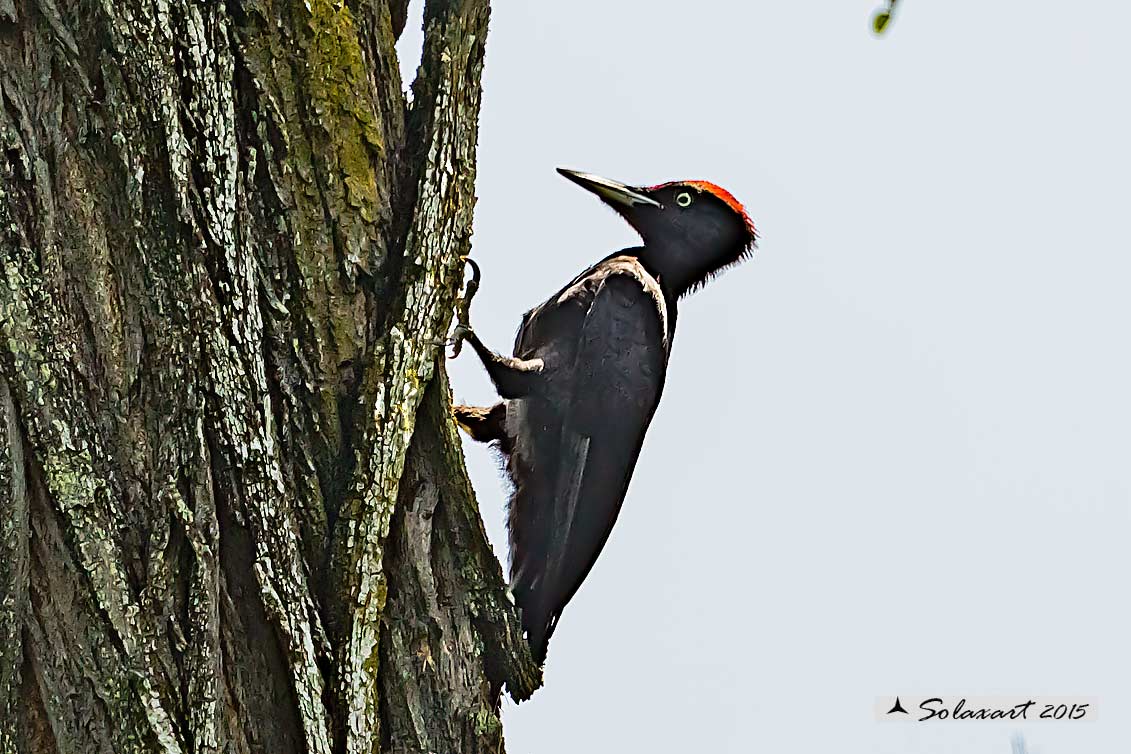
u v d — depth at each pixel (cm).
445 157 719
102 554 578
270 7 662
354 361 664
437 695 672
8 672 566
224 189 623
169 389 601
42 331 586
